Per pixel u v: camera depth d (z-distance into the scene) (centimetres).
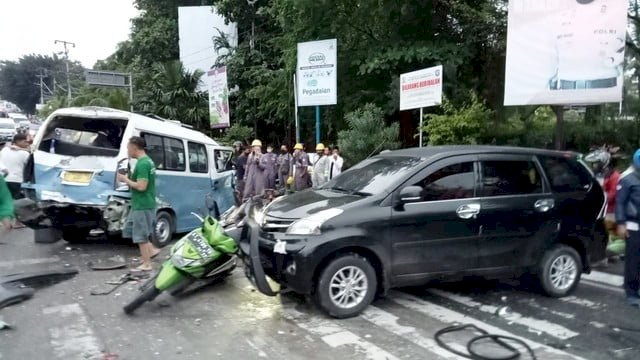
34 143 827
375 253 520
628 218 553
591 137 1230
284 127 2492
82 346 443
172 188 886
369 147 1325
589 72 854
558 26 866
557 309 562
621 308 566
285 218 530
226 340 461
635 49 1205
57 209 795
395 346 452
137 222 677
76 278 660
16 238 923
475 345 454
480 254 562
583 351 447
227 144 2369
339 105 1795
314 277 510
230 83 2578
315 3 1675
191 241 560
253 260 511
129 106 3094
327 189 618
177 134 910
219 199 1030
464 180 566
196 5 3341
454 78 1454
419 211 536
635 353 443
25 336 464
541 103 897
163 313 533
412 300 587
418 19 1583
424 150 611
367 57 1593
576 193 621
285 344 453
